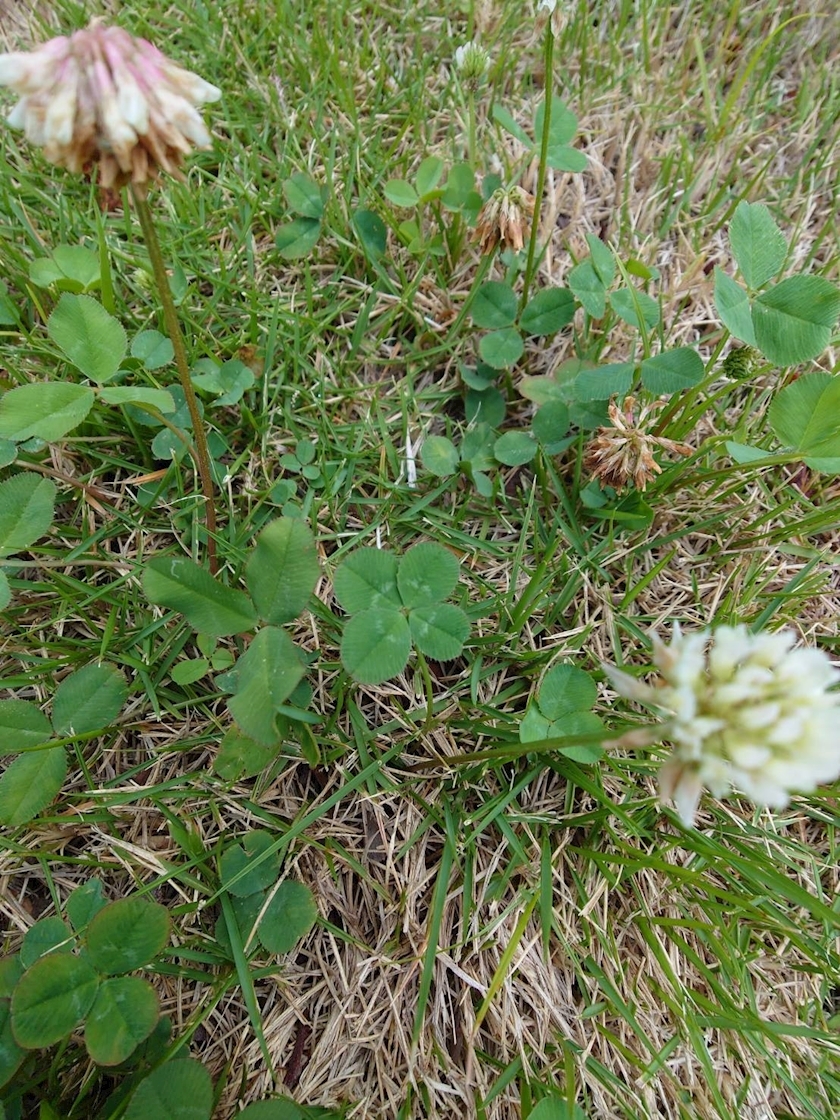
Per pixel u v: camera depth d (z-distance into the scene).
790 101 0.22
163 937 0.12
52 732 0.13
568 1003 0.14
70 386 0.13
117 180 0.10
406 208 0.20
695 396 0.16
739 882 0.14
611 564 0.17
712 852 0.13
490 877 0.14
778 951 0.15
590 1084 0.13
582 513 0.17
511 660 0.16
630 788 0.15
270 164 0.20
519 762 0.15
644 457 0.15
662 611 0.17
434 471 0.16
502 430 0.18
